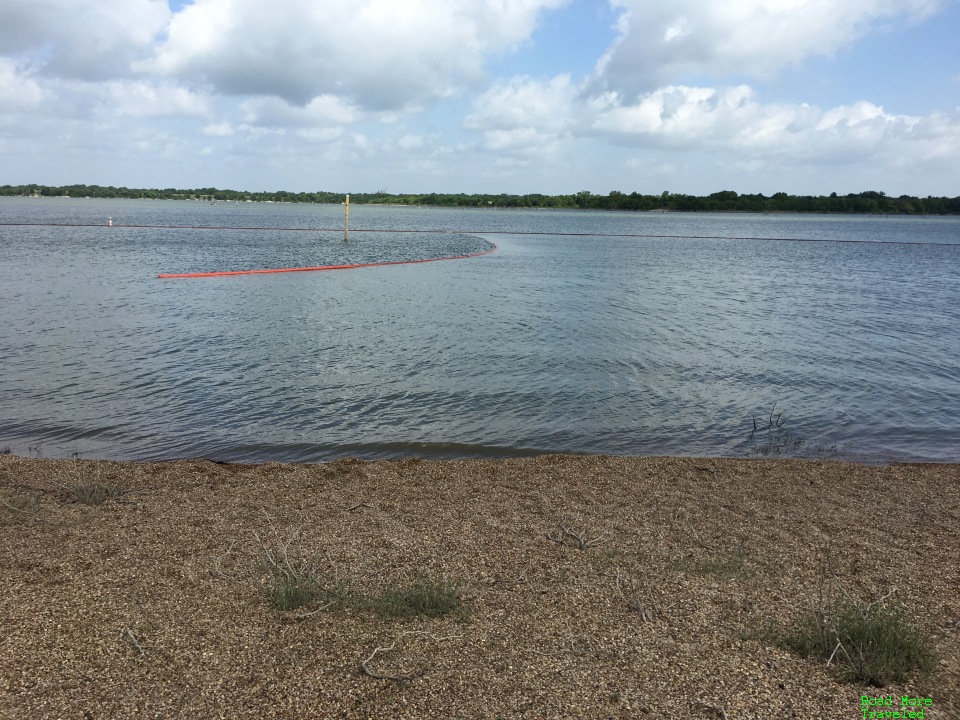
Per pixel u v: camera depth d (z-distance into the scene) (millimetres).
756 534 7582
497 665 4750
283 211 184875
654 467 10211
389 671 4648
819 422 13375
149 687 4434
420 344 19359
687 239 83875
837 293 33656
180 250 50812
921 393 15492
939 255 63000
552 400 14258
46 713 4141
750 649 5047
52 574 6207
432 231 87688
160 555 6699
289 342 19312
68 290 28500
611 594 5949
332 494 8742
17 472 9477
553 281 36438
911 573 6625
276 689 4434
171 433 11906
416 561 6641
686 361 18000
